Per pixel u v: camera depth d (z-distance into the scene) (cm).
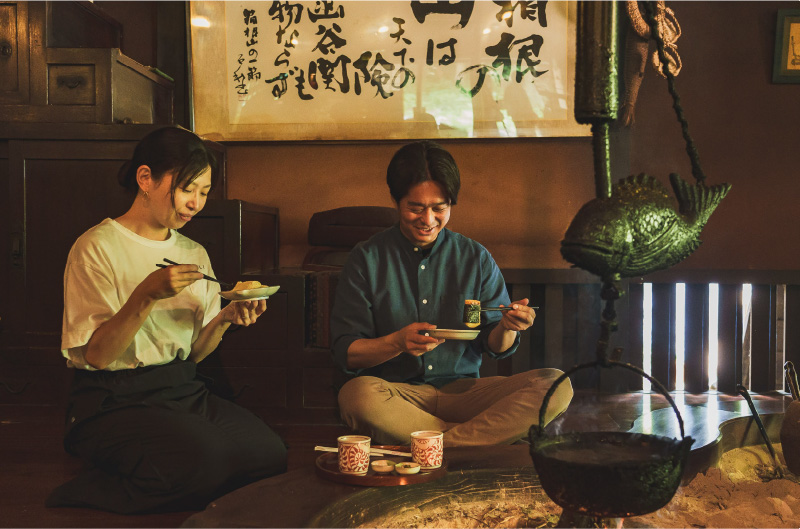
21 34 369
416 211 257
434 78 439
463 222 456
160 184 238
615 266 149
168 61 453
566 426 348
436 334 239
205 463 221
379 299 274
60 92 370
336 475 191
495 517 195
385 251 279
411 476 190
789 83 440
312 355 364
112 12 457
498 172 452
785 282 434
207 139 446
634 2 407
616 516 145
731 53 444
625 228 149
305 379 366
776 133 445
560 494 148
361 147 457
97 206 369
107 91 368
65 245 371
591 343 436
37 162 370
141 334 238
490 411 252
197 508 227
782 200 446
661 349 445
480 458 214
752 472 248
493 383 270
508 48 434
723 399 421
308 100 446
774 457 252
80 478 238
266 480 193
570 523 169
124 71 385
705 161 448
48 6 370
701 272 439
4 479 264
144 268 242
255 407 368
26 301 372
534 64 434
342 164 459
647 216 153
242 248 369
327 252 428
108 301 230
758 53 443
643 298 447
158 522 216
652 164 448
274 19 444
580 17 152
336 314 274
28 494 245
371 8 439
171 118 448
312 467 205
